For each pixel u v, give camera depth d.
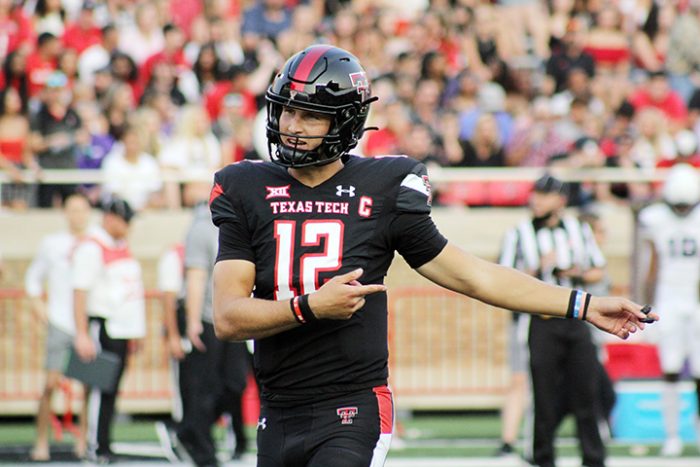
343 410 13.73
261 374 14.04
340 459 13.41
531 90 48.66
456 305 36.62
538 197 28.25
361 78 13.67
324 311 12.79
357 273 12.81
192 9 52.16
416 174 13.98
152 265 37.62
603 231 34.28
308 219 13.68
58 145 40.47
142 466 29.73
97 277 29.59
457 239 38.41
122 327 29.83
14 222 37.28
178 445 28.89
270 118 13.68
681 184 30.91
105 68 45.25
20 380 35.59
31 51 46.22
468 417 37.22
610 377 32.47
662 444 33.44
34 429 35.47
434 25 50.53
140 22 49.41
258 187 13.84
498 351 36.69
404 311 36.50
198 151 41.12
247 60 47.34
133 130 39.47
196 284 27.31
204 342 27.50
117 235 29.92
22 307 35.66
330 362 13.74
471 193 39.91
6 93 41.34
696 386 31.05
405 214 13.80
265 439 14.04
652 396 33.78
